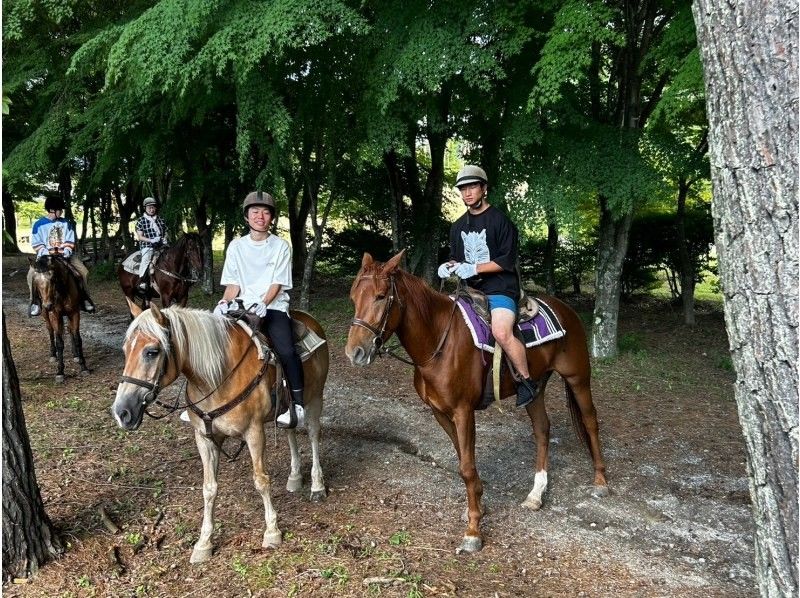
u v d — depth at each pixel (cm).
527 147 749
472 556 353
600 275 803
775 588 193
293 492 436
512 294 379
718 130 204
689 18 573
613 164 694
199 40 664
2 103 354
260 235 394
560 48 574
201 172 1170
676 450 512
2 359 315
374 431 577
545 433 430
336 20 639
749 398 198
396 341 904
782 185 182
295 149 967
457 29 656
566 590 322
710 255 1308
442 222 1243
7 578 318
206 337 331
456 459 505
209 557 345
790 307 182
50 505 395
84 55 692
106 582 322
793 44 179
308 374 409
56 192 1914
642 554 360
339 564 338
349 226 1459
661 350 866
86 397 646
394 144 720
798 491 184
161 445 515
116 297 1337
